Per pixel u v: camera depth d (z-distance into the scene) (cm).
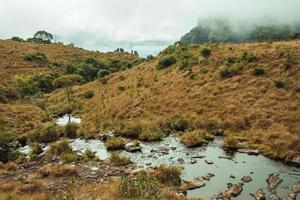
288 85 3956
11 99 7862
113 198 1844
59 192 1936
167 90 5116
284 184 2222
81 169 2758
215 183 2312
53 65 12662
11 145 4016
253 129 3381
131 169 2697
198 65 5462
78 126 4500
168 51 7138
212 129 3650
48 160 3216
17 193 2111
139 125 4022
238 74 4681
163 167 2450
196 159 2873
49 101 7844
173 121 3988
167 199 1862
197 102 4353
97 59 13925
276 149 2845
